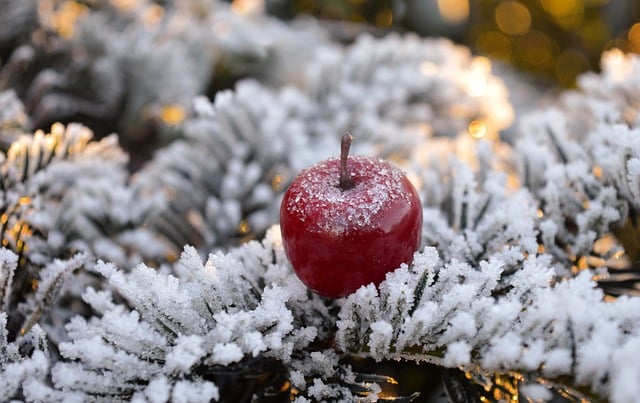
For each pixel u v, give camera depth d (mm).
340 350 281
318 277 274
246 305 279
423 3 719
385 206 269
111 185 348
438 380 341
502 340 254
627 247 319
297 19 696
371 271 271
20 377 265
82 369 269
